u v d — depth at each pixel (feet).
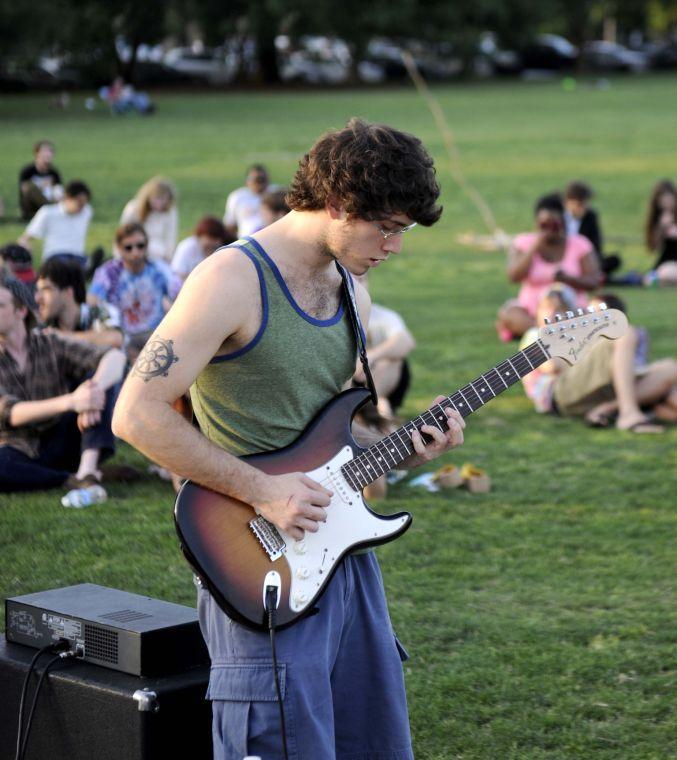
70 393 20.88
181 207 61.36
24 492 20.67
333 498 9.68
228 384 9.43
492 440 24.99
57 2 142.92
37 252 48.70
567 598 16.29
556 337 10.34
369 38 171.42
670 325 37.35
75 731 10.15
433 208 9.14
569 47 208.64
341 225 9.13
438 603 16.07
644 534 19.04
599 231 42.22
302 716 9.24
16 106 129.90
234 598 9.35
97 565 17.37
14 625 11.07
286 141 94.58
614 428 26.08
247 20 166.91
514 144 93.04
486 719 13.03
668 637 14.97
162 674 10.16
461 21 177.68
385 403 23.76
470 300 42.37
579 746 12.46
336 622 9.67
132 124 110.11
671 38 240.12
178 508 9.38
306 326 9.43
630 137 97.71
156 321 26.66
